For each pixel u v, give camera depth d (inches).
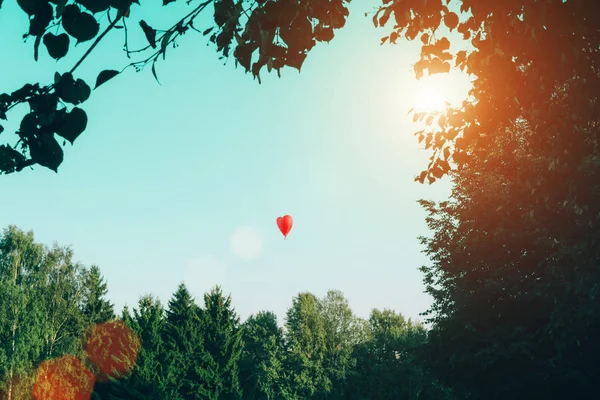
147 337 1531.7
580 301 628.1
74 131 112.5
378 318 3164.4
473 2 256.4
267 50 187.9
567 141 319.0
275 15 180.2
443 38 282.7
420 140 356.5
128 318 1562.5
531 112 324.2
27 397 1542.8
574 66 265.3
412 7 243.3
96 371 1610.5
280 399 2400.3
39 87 111.0
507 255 791.7
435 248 914.1
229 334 1577.3
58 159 114.8
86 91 111.4
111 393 1493.6
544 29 257.4
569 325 645.9
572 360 706.2
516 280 766.5
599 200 427.8
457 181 851.4
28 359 1572.3
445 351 868.6
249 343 2704.2
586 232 561.3
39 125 111.7
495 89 305.3
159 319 1581.0
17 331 1590.8
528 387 797.2
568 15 245.8
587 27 247.8
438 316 954.1
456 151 353.7
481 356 780.0
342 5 220.4
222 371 1526.8
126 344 1515.7
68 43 109.6
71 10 105.8
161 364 1478.8
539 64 274.2
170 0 136.6
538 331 722.2
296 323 2746.1
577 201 430.0
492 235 792.9
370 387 2279.8
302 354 2539.4
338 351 2706.7
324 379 2468.0
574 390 767.7
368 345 2524.6
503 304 784.3
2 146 111.6
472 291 828.6
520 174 598.5
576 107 288.2
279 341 2716.5
